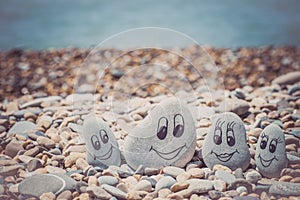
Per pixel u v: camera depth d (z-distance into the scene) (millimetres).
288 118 716
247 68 1125
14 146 625
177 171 552
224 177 533
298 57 1218
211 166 563
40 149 622
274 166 553
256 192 520
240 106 732
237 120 572
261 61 1183
